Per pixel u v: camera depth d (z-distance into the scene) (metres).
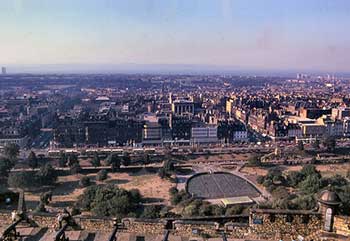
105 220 31.30
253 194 155.12
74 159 190.75
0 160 167.12
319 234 29.75
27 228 30.55
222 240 29.34
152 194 152.25
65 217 30.91
